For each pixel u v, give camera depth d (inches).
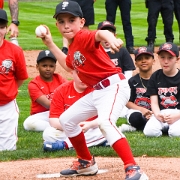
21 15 2054.6
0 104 553.0
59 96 550.6
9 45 555.5
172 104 613.0
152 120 601.6
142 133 619.2
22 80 572.7
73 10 392.8
